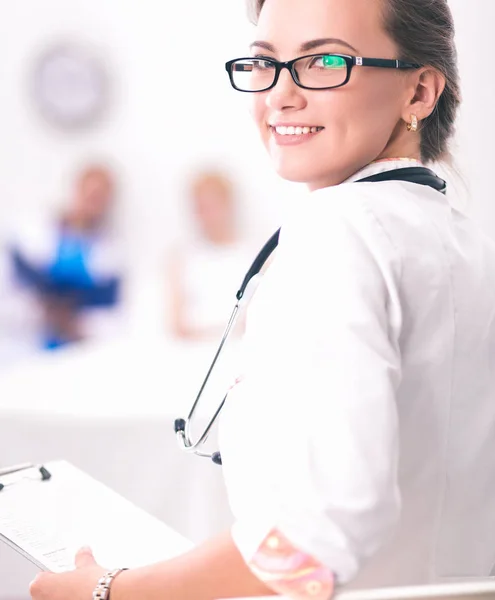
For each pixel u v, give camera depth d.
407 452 0.85
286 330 0.76
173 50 4.32
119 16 4.33
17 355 3.77
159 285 3.66
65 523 1.17
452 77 0.98
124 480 2.07
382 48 0.90
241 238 4.25
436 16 0.93
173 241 4.38
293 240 0.81
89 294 3.78
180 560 0.84
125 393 2.23
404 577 0.86
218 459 1.06
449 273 0.86
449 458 0.88
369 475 0.71
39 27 4.38
